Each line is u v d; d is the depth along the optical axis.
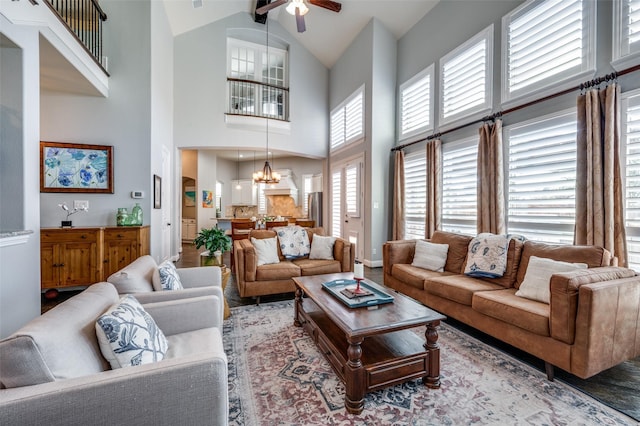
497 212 3.41
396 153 5.19
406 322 1.75
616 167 2.45
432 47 4.64
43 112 3.77
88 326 1.15
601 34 2.64
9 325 2.12
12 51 2.29
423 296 3.06
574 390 1.78
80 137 3.90
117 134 4.03
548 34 3.04
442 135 4.43
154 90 4.32
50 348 0.93
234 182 10.89
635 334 1.90
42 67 3.15
